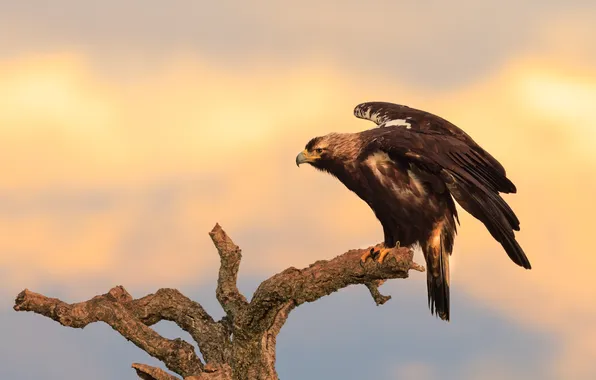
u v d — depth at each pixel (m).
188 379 9.94
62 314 10.82
